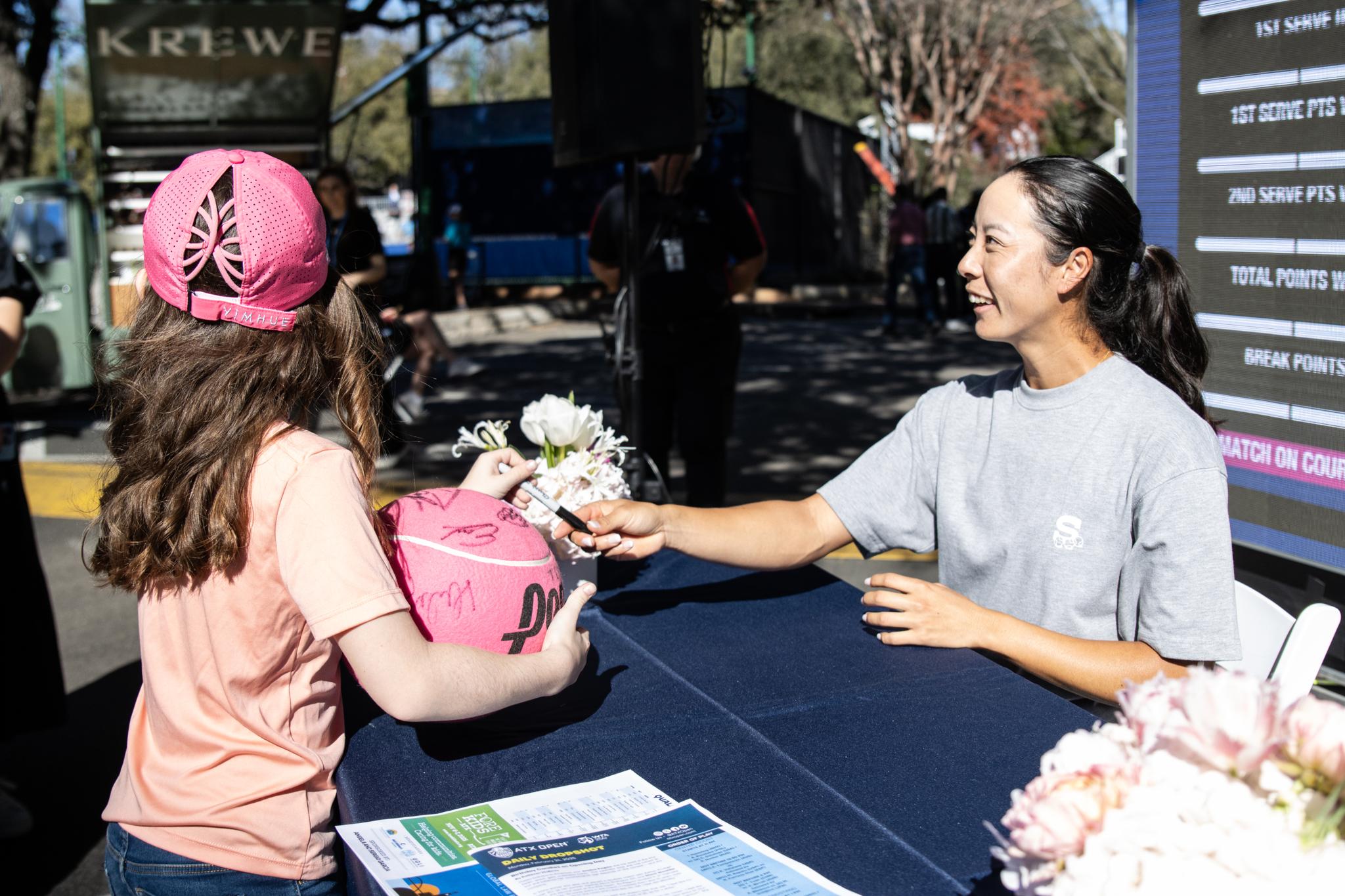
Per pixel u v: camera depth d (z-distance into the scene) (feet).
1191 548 6.28
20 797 12.05
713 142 67.62
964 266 7.11
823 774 5.32
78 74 128.77
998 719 5.88
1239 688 3.15
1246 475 9.56
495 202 72.23
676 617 7.70
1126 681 3.63
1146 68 9.95
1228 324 9.53
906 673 6.54
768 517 7.91
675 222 15.20
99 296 38.52
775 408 32.71
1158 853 3.06
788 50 112.98
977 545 7.32
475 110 70.69
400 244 92.12
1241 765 3.15
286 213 4.98
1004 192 6.82
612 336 15.51
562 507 7.32
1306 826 3.05
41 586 11.00
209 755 5.18
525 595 5.65
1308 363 8.89
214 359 4.95
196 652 5.18
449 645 5.14
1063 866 3.26
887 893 4.33
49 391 38.47
